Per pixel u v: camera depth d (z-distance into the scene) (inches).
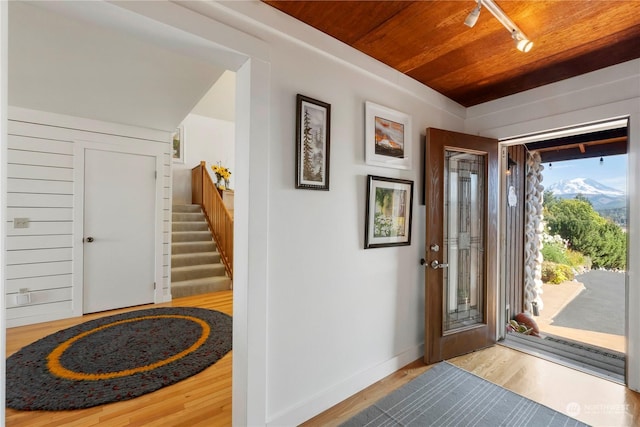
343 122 77.5
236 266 63.2
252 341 60.1
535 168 146.4
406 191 93.9
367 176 83.4
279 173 65.0
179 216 235.1
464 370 92.3
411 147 95.5
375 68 83.6
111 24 49.9
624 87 82.7
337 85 75.9
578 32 70.1
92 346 105.7
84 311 142.0
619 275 131.3
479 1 56.2
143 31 51.6
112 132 149.2
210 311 145.8
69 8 45.6
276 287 64.8
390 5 62.1
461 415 71.6
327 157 72.7
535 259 145.5
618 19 65.3
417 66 87.7
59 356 98.0
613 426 68.1
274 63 63.8
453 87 100.8
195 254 201.3
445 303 104.0
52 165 134.9
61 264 136.6
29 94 112.6
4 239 38.8
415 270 98.7
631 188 81.4
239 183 62.6
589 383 85.5
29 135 130.0
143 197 158.7
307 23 68.6
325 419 70.3
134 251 155.9
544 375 89.7
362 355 82.8
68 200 138.5
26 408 72.9
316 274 72.2
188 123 285.7
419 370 92.1
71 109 129.5
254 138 60.1
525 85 98.7
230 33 56.7
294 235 67.9
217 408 74.6
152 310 147.7
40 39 75.2
